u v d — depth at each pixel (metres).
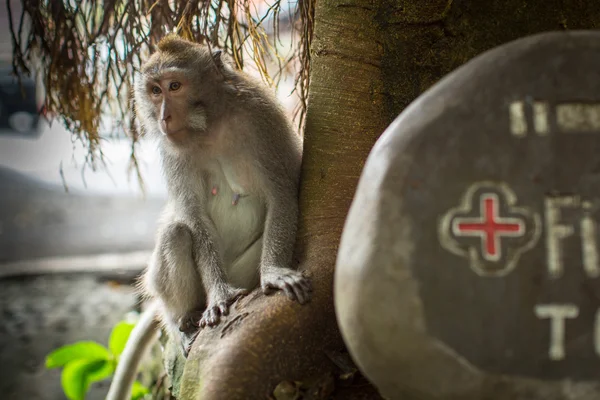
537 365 2.15
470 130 2.23
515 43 2.34
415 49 3.56
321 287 3.34
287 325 3.20
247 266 4.10
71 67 4.79
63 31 4.74
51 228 12.84
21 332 8.27
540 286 2.16
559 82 2.24
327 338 3.27
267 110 4.00
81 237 12.45
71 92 4.84
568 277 2.16
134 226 12.94
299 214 3.79
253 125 3.95
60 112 4.91
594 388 2.14
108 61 4.67
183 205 4.11
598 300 2.15
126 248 11.98
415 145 2.24
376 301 2.20
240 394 3.03
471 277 2.18
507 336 2.16
